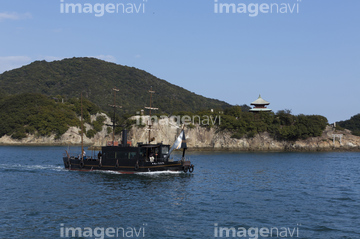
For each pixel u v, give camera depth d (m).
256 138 172.12
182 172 72.50
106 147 71.31
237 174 75.25
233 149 167.75
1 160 108.69
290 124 177.50
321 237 33.16
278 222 37.47
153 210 41.88
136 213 40.50
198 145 168.00
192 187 57.12
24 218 37.97
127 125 163.62
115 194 50.50
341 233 34.16
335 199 49.12
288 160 114.69
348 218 39.06
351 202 47.16
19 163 97.88
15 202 45.06
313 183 63.94
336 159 120.06
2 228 34.66
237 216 39.50
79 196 48.91
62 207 42.69
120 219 38.09
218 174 74.56
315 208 43.44
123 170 69.50
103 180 62.09
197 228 35.34
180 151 161.12
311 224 36.84
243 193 52.81
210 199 48.22
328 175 76.06
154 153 70.81
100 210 41.56
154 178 64.44
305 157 128.12
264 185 60.69
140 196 49.44
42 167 84.06
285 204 45.53
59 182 60.31
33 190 53.06
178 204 45.03
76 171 74.25
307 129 171.62
